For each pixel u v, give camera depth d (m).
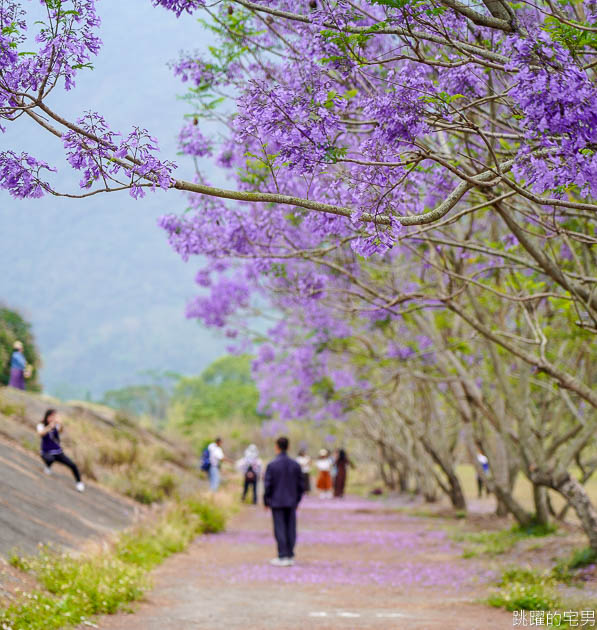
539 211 8.69
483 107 8.28
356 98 7.28
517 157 4.65
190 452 42.44
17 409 21.42
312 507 30.64
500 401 15.77
